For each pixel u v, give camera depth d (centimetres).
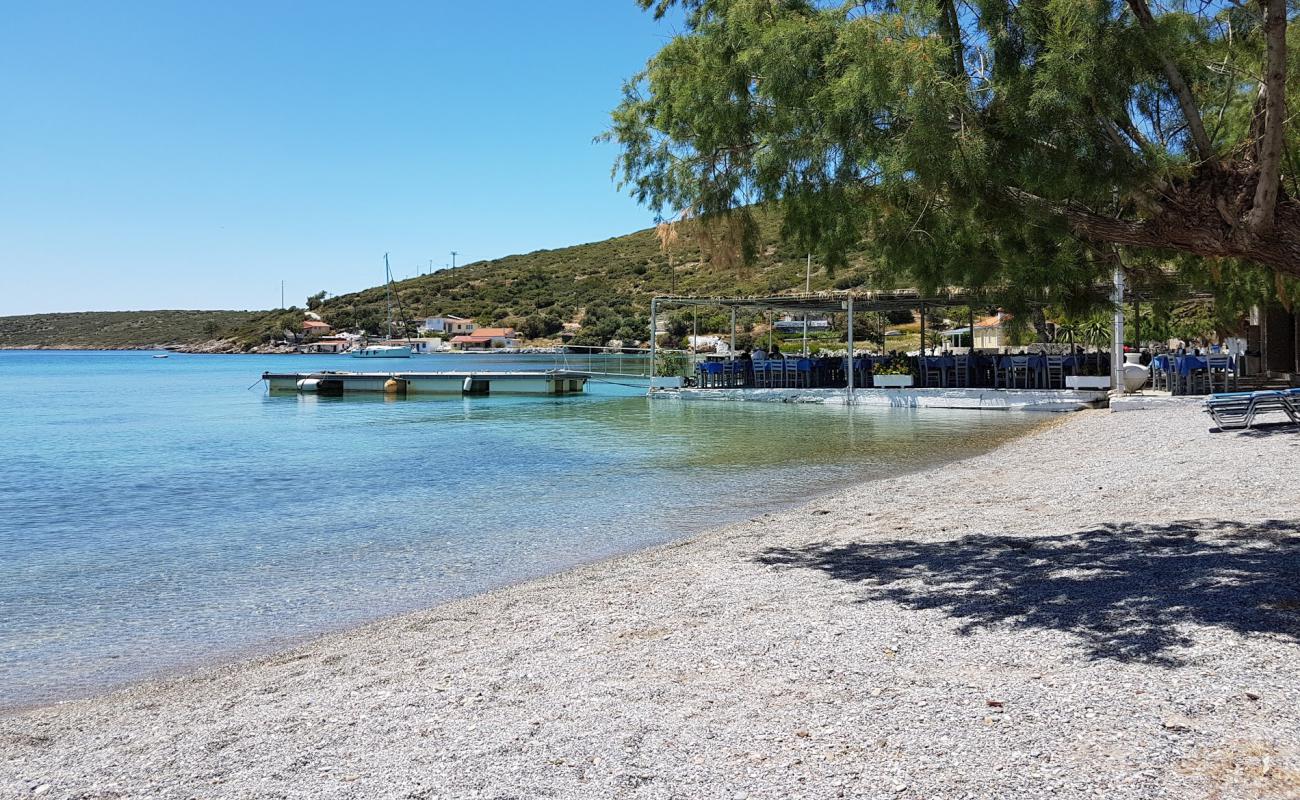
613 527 885
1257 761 290
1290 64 542
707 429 1827
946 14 491
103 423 2242
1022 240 536
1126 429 1491
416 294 12888
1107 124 474
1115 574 565
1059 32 453
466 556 772
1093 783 280
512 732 361
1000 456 1305
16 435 1927
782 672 416
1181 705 340
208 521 940
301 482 1202
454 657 487
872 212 551
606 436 1728
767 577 637
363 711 404
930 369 2470
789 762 312
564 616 562
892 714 351
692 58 557
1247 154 492
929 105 446
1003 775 290
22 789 335
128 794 324
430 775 321
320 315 13375
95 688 470
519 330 10025
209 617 602
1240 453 1084
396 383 3362
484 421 2133
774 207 557
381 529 890
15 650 536
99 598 652
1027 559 635
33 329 18725
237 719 406
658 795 292
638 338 8388
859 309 2641
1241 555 588
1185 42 492
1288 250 466
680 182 568
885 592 567
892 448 1464
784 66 484
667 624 523
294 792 315
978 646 437
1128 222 512
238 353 12925
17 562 762
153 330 18400
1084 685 369
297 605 629
